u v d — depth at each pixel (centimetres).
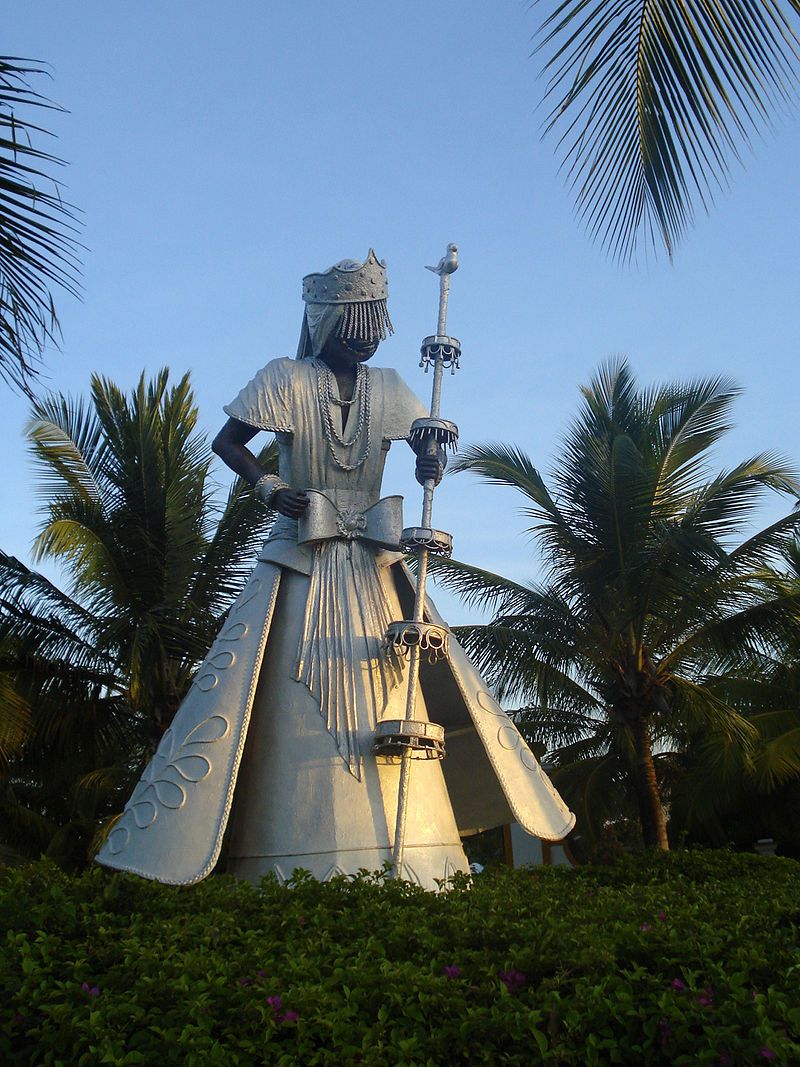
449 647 799
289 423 794
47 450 1650
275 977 400
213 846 677
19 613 1642
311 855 694
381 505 790
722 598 1614
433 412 765
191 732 723
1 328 637
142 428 1628
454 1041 381
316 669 746
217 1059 353
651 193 632
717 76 597
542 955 433
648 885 722
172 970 412
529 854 2333
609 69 616
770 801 2248
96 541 1523
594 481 1548
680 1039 370
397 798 720
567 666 1781
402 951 468
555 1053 366
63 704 1680
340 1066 367
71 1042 371
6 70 573
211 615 1702
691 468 1669
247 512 1688
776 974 424
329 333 802
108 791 1939
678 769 2169
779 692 2038
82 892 543
